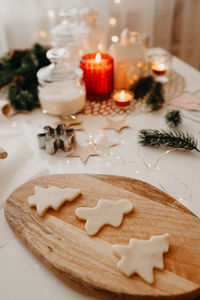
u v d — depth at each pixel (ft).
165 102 2.12
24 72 2.23
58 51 1.91
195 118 1.93
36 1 3.15
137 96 2.16
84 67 2.09
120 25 3.51
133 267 1.05
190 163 1.59
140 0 3.40
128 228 1.22
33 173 1.55
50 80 1.90
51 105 1.94
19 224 1.26
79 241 1.18
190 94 2.19
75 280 1.05
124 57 2.14
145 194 1.36
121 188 1.40
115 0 3.18
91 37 2.35
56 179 1.46
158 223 1.23
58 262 1.11
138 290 1.01
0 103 1.95
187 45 3.98
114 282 1.04
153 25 3.64
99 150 1.70
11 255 1.21
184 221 1.23
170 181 1.49
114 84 2.29
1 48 3.19
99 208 1.28
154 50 2.92
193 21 3.77
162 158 1.63
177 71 2.55
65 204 1.34
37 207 1.29
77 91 1.98
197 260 1.09
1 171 1.54
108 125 1.88
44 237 1.20
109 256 1.12
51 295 1.08
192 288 1.01
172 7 3.55
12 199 1.37
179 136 1.67
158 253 1.09
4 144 1.71
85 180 1.45
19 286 1.10
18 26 3.28
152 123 1.92
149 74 2.48
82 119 1.98
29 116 2.06
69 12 2.55
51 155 1.69
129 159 1.64
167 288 1.01
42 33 3.38
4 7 3.11
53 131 1.72
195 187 1.45
